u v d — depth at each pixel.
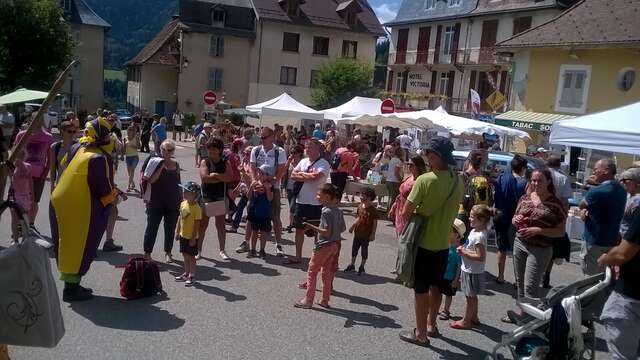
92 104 58.31
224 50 50.91
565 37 25.38
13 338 3.48
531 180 6.62
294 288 7.38
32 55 35.22
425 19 41.75
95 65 58.06
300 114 19.58
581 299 4.68
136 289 6.46
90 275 7.19
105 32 58.38
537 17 33.44
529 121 26.08
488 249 11.25
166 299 6.55
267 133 8.81
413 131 27.11
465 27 38.47
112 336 5.37
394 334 6.00
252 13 51.88
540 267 6.40
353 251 8.55
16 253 3.43
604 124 8.08
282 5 51.94
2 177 3.63
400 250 5.61
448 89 40.34
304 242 10.24
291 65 52.22
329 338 5.75
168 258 8.11
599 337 6.41
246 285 7.33
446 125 15.63
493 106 21.27
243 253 9.03
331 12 53.75
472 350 5.74
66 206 6.14
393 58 46.12
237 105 51.72
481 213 6.28
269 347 5.39
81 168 6.20
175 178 7.85
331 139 16.83
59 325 3.66
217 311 6.27
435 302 6.00
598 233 6.79
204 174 8.33
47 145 8.95
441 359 5.45
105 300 6.37
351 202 15.97
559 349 4.58
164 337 5.43
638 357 4.25
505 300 7.67
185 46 49.81
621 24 24.17
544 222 6.30
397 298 7.30
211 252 8.95
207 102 26.89
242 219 11.87
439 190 5.41
